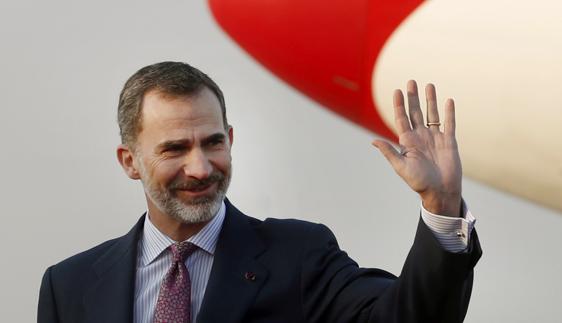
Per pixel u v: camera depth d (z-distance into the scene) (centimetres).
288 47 2161
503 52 2011
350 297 1010
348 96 2177
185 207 1016
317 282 1050
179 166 1010
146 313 1050
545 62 1978
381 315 935
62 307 1105
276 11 2155
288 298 1045
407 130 966
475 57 2031
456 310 916
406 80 2094
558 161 2033
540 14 1994
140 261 1093
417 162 928
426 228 918
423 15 2069
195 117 1009
